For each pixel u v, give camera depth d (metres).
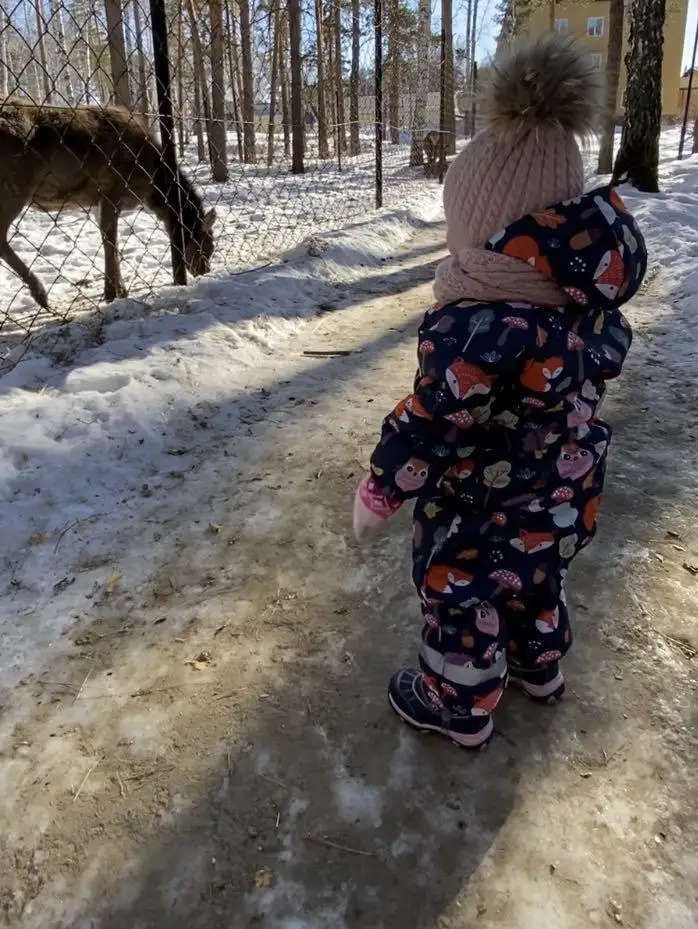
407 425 1.35
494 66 1.35
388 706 1.81
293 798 1.58
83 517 2.58
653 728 1.73
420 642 2.03
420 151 18.22
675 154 21.44
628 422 3.28
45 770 1.64
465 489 1.45
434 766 1.65
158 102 5.42
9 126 4.90
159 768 1.65
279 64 19.98
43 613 2.14
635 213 7.94
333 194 12.18
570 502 1.46
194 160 18.03
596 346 1.41
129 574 2.32
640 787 1.58
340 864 1.44
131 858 1.46
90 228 8.47
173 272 5.73
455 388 1.29
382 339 4.53
